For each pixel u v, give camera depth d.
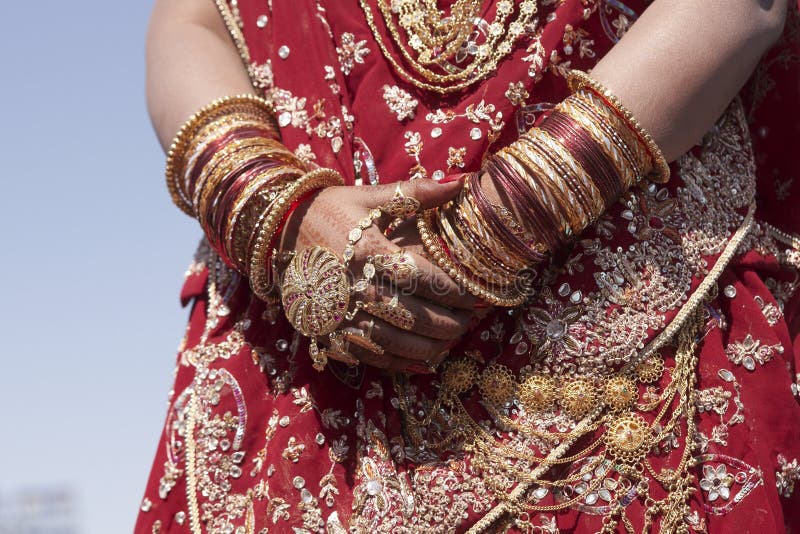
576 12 1.68
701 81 1.54
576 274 1.56
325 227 1.50
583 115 1.53
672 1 1.59
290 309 1.50
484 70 1.68
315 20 1.76
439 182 1.57
